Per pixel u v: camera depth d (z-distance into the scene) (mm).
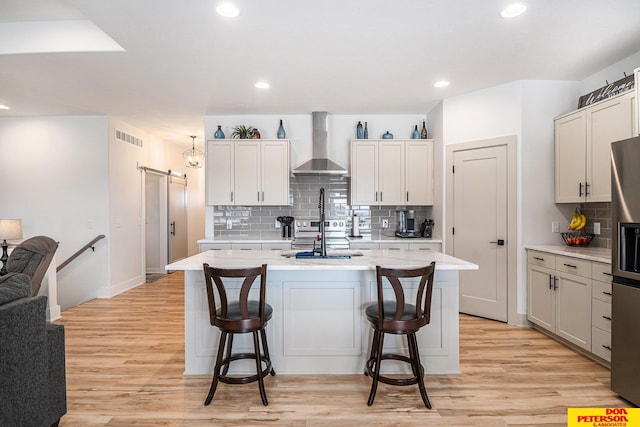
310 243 4496
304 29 2617
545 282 3359
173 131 5980
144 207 5934
